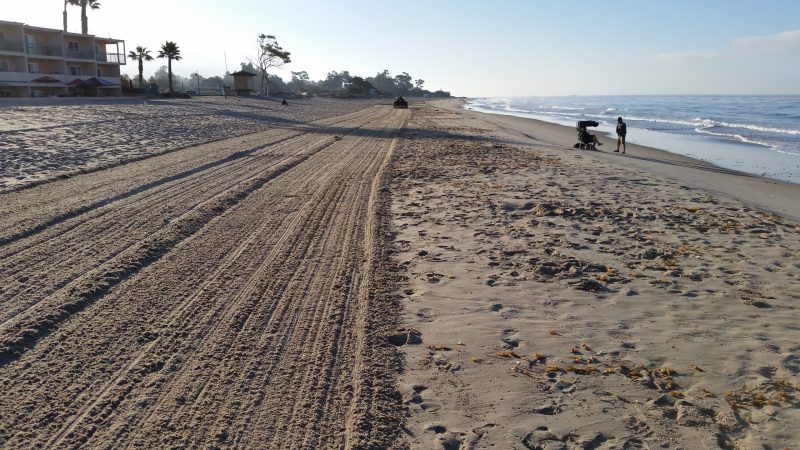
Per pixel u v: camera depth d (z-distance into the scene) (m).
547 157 18.92
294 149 18.23
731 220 10.30
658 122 50.75
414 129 30.97
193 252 7.20
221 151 16.42
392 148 20.17
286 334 5.04
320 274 6.62
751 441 3.64
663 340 5.16
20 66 51.72
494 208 10.47
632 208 10.85
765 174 18.78
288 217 9.22
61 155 13.72
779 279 7.02
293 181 12.41
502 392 4.22
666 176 16.14
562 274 6.92
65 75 55.97
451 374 4.48
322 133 25.30
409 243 8.14
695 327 5.47
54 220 8.10
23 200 9.16
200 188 10.94
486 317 5.61
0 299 5.37
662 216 10.28
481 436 3.68
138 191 10.42
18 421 3.59
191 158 14.70
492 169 15.45
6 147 14.10
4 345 4.49
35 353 4.45
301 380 4.29
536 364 4.66
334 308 5.65
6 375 4.11
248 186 11.34
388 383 4.30
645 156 22.03
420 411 3.97
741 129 40.91
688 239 8.85
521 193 11.98
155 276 6.29
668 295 6.35
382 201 10.81
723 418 3.89
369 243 7.95
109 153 14.60
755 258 7.92
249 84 83.12
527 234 8.74
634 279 6.86
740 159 22.95
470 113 63.44
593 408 4.02
